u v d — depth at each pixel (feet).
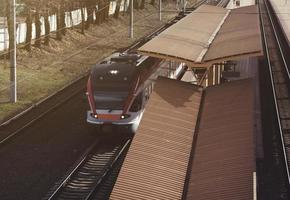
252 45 70.64
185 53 74.95
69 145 77.10
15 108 95.81
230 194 39.65
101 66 82.07
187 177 44.55
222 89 63.05
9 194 59.31
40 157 71.56
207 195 40.45
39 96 105.50
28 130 83.15
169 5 336.29
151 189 41.96
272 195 60.18
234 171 43.06
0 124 85.20
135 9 285.64
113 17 241.55
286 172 65.82
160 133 51.72
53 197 57.88
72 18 204.44
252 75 127.44
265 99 108.06
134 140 49.55
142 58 87.35
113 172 66.90
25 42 148.77
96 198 59.16
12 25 98.37
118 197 40.32
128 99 77.56
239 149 46.68
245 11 122.93
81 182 63.77
